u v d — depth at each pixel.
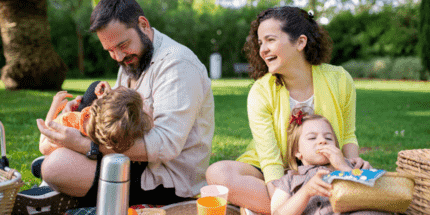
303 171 1.66
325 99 1.91
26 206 1.59
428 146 4.02
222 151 3.62
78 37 21.62
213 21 22.38
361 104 8.45
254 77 2.13
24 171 2.63
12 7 8.80
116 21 1.67
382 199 1.37
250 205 1.76
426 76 19.61
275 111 1.94
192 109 1.75
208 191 1.49
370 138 4.51
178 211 1.74
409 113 6.90
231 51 22.81
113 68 22.73
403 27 22.47
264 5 24.31
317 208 1.55
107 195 1.22
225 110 6.91
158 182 1.77
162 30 22.34
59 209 1.64
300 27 1.84
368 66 22.34
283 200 1.61
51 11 21.69
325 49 1.96
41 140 1.81
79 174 1.55
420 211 1.74
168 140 1.68
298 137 1.77
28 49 8.98
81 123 1.59
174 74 1.75
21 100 7.21
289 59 1.85
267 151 1.85
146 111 1.83
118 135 1.46
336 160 1.57
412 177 1.41
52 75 9.26
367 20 23.91
